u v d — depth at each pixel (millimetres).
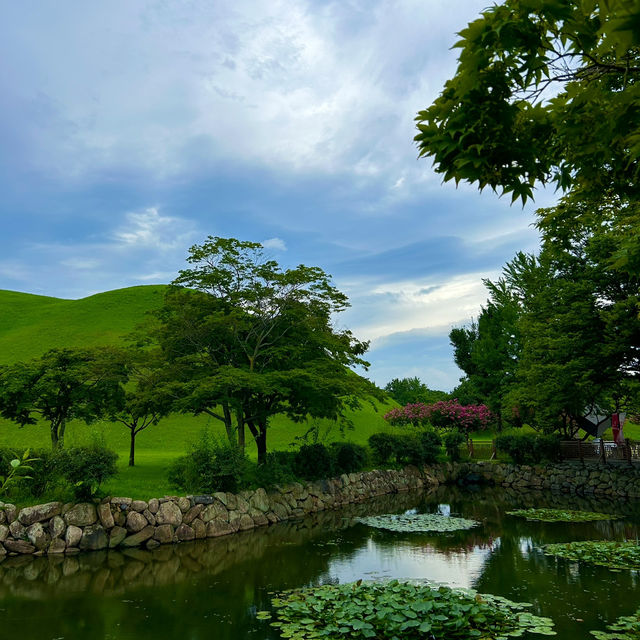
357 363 21078
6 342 54469
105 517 12984
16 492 13461
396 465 27859
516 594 8773
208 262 19266
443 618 6883
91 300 67750
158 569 10898
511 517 17531
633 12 2121
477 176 3770
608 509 19234
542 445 27141
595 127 3900
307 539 14133
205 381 16516
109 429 38500
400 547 12953
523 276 34281
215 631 7270
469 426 33438
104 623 7656
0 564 11211
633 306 19469
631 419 38375
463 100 3615
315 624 7309
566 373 21641
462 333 47438
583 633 6969
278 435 38250
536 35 3223
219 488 15883
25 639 7059
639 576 9867
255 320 19547
